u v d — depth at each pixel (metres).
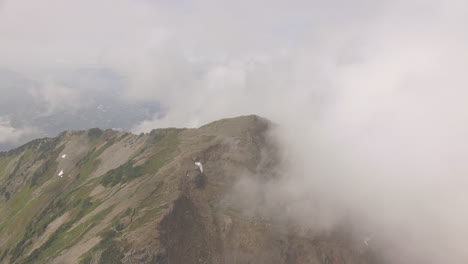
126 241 124.94
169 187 159.62
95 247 128.75
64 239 155.00
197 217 150.50
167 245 127.25
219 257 140.25
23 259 155.12
